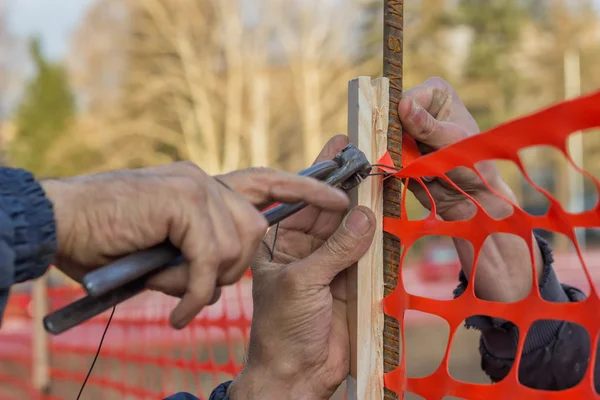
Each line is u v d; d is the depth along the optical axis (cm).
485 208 123
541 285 128
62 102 2838
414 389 108
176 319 69
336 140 116
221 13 2480
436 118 125
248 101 2562
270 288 115
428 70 2831
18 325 706
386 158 113
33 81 2867
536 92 3109
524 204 2609
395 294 112
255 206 81
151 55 2592
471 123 126
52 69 2855
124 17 2691
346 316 117
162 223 68
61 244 68
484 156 94
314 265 111
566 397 88
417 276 1778
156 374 431
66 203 68
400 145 115
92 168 2731
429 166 104
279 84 2583
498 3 2986
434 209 108
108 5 2722
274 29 2533
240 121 2531
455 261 1705
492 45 2959
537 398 91
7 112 3144
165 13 2508
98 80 2798
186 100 2597
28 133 2816
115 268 66
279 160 2647
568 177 2731
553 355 129
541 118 82
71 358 587
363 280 113
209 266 69
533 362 130
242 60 2519
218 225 71
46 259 65
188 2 2500
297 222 123
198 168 75
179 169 73
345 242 109
